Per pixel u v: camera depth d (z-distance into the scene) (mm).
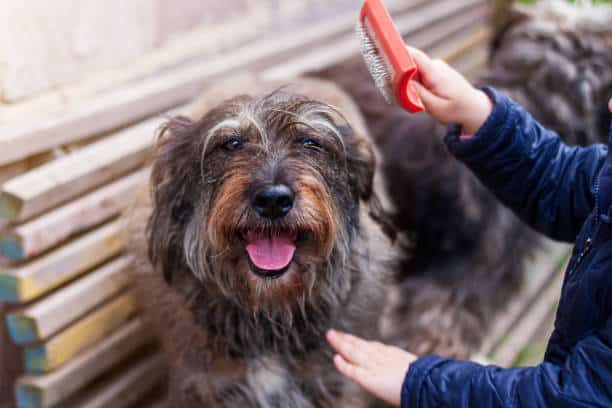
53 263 991
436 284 1284
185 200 929
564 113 1279
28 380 1009
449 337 1251
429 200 1301
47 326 983
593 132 1321
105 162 1060
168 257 940
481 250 1291
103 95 1202
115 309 1079
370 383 848
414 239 1328
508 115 893
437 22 1797
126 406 1123
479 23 2020
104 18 1240
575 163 911
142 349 1166
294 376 979
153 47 1344
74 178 1017
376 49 825
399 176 1325
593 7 1383
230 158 874
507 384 772
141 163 1129
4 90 1104
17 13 1109
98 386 1104
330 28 1617
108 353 1070
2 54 1095
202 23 1435
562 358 811
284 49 1469
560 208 917
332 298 957
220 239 859
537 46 1306
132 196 1096
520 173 917
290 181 844
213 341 959
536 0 1540
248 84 1211
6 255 972
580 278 783
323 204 865
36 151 1050
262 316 939
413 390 816
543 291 1501
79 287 1028
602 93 1308
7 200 960
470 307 1284
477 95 896
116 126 1163
